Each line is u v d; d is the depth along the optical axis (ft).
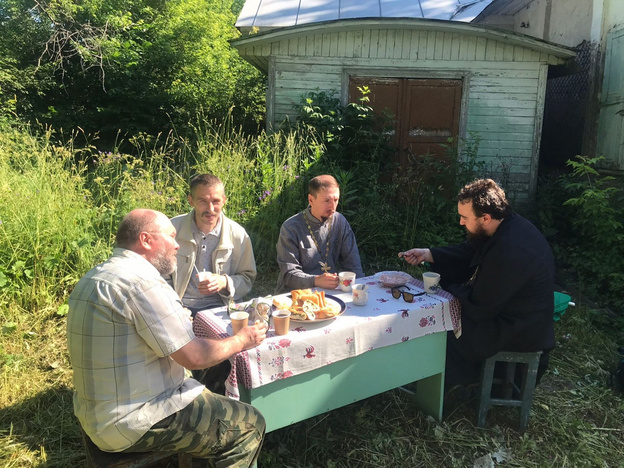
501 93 24.14
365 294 8.97
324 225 11.23
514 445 9.51
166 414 6.46
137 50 40.75
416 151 24.82
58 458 8.78
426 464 8.95
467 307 9.45
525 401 9.71
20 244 14.64
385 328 8.58
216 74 42.55
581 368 12.35
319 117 22.77
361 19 22.48
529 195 24.79
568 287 17.90
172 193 18.65
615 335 14.32
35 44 39.32
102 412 6.19
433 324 9.21
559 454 9.33
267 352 7.38
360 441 9.46
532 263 9.04
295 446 9.25
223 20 49.06
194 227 10.02
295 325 8.13
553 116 28.50
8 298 13.78
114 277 6.29
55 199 15.98
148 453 6.59
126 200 17.53
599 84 23.25
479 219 9.39
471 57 23.90
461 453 9.24
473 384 10.41
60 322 13.55
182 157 22.52
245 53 24.21
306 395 8.00
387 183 24.50
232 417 6.93
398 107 24.52
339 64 24.11
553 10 28.04
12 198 15.33
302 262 11.11
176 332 6.37
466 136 24.59
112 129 39.32
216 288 9.33
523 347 9.35
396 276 10.35
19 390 10.62
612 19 22.27
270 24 34.50
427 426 9.89
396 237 20.35
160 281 6.61
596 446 9.58
